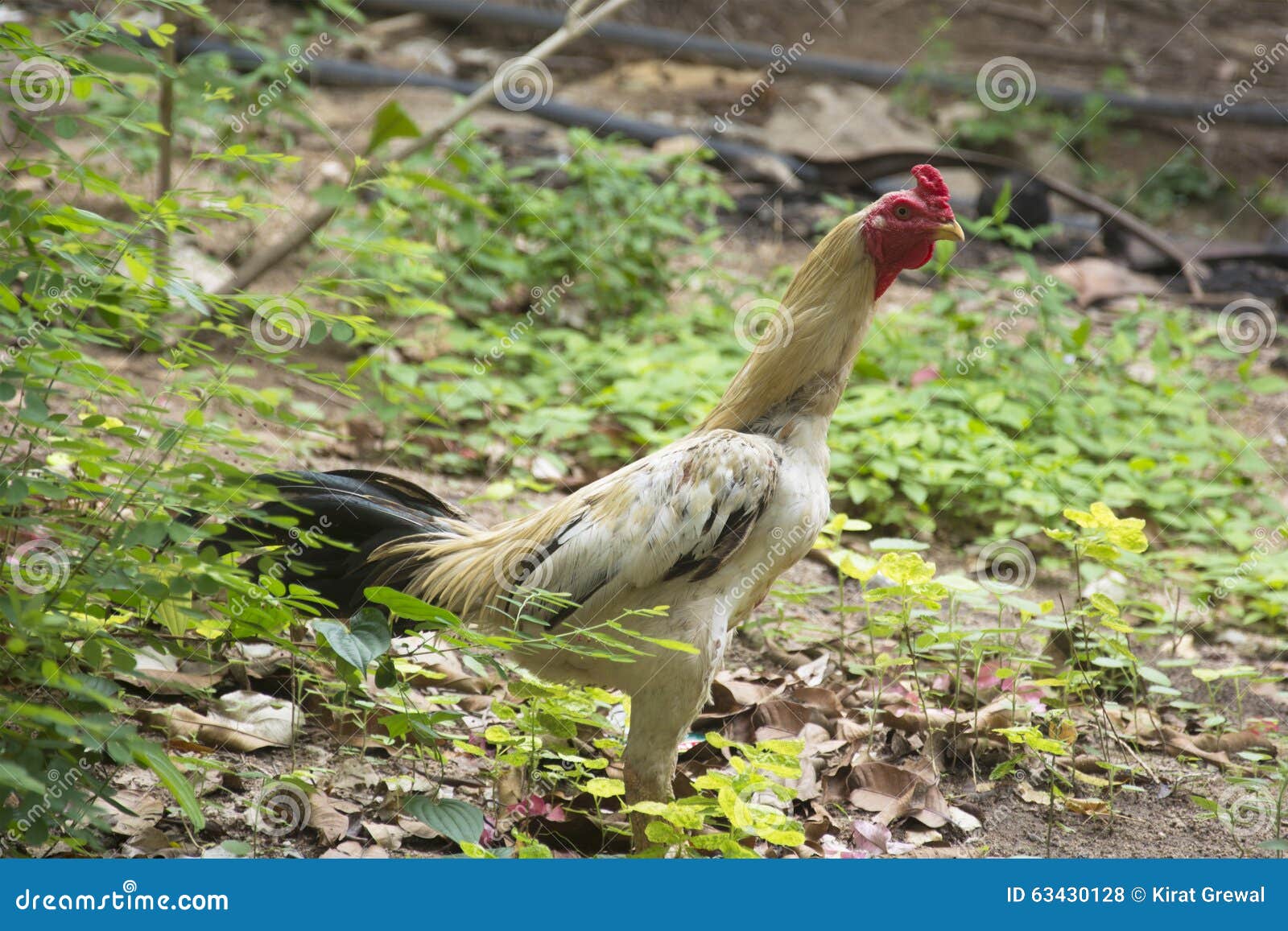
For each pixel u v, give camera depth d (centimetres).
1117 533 410
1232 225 1158
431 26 1261
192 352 338
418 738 352
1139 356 814
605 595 341
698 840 326
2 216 301
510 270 727
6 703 271
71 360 293
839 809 396
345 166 897
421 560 373
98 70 334
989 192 1001
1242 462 664
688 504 336
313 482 381
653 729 350
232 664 404
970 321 707
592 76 1239
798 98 1222
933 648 480
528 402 678
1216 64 1427
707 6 1378
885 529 621
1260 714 492
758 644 503
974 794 416
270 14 1181
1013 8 1513
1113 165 1232
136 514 304
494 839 361
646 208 780
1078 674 455
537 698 356
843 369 362
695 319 762
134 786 356
